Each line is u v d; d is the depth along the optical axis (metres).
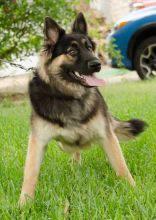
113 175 4.82
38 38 11.59
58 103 4.64
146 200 4.00
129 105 8.86
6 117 8.34
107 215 3.82
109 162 5.17
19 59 12.67
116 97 10.27
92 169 5.07
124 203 4.02
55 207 3.98
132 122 5.36
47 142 4.69
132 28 12.73
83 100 4.68
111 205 3.96
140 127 5.38
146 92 10.43
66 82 4.72
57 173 5.05
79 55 4.78
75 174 4.86
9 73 14.56
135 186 4.38
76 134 4.70
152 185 4.41
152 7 12.93
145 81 12.57
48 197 4.33
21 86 12.70
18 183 4.80
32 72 4.95
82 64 4.75
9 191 4.51
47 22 4.83
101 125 4.71
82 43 4.86
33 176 4.51
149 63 12.89
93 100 4.73
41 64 4.81
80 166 5.37
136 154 5.56
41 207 4.15
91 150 5.84
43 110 4.61
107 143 4.73
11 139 6.45
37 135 4.62
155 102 8.95
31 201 4.20
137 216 3.74
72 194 4.27
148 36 12.77
